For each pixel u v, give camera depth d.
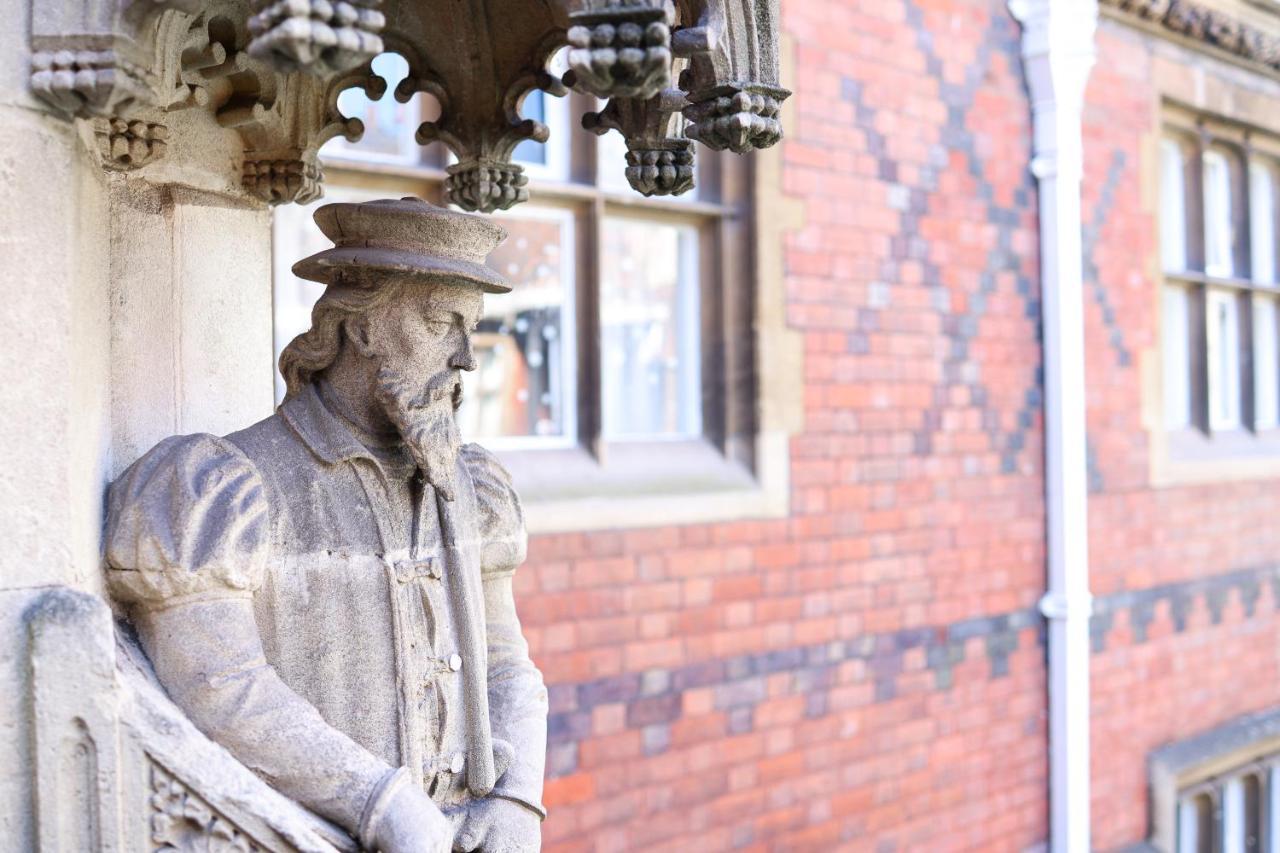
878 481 4.23
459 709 1.47
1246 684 5.94
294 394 1.47
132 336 1.54
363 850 1.26
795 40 4.01
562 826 3.42
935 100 4.44
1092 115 5.11
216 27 1.49
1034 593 4.79
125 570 1.26
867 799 4.18
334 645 1.38
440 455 1.42
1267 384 6.55
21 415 1.14
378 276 1.41
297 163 1.71
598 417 3.61
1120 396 5.23
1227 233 6.20
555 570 3.42
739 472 3.90
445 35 1.84
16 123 1.14
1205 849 5.81
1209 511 5.75
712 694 3.75
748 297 3.91
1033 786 4.77
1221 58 5.78
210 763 1.19
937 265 4.44
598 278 3.61
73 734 1.14
